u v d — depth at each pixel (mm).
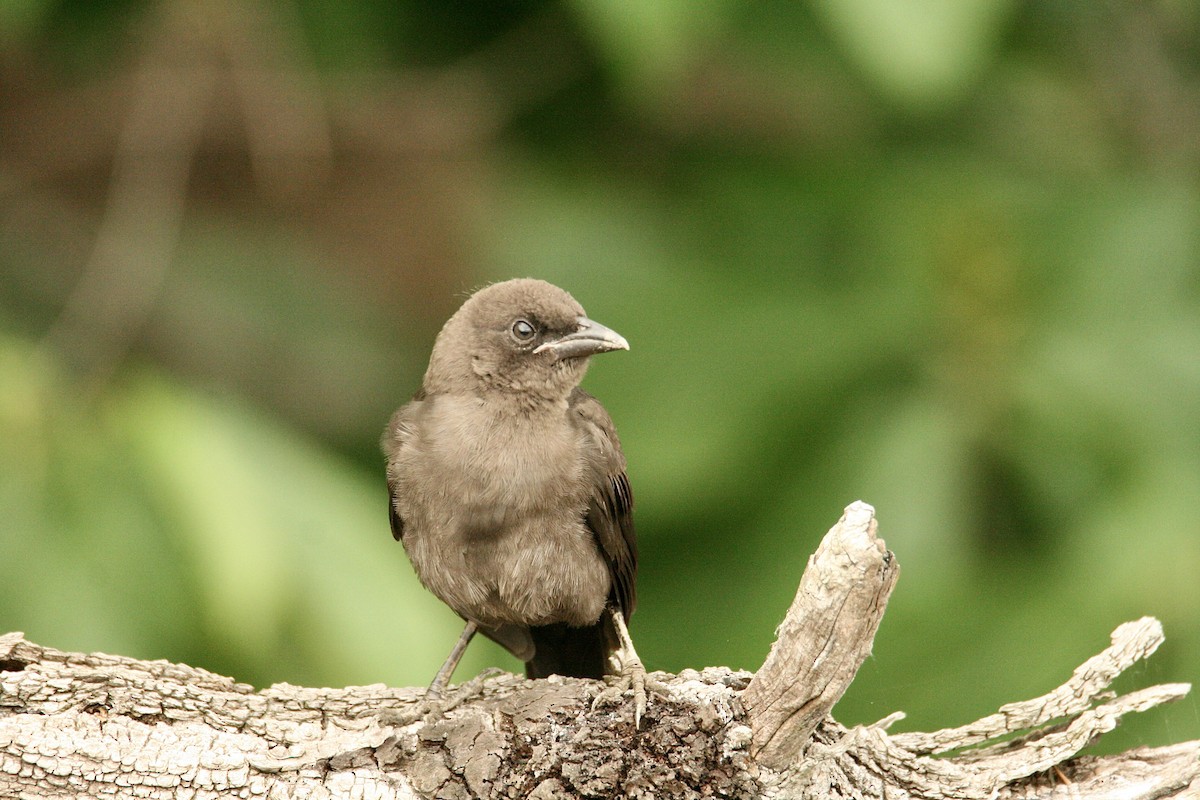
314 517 10547
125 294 12594
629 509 9961
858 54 10250
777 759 7520
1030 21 12922
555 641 10188
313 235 13703
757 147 12500
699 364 11695
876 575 6922
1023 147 12602
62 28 12242
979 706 10750
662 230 12133
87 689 7852
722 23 11383
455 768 7688
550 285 10109
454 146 13359
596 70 12625
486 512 9312
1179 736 10633
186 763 7688
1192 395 11289
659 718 7633
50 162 13141
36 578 9859
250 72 12688
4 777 7602
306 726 7941
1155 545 10789
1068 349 11492
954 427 11445
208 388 13148
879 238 11867
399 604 10562
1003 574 11305
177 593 10086
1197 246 11688
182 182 12852
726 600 11352
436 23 12680
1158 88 13211
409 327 13812
